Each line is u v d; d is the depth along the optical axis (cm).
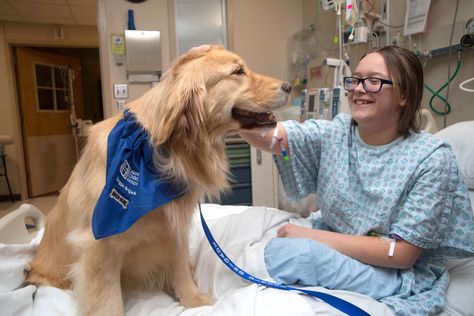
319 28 320
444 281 103
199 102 99
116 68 313
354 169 118
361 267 100
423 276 106
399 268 102
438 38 202
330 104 220
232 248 122
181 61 102
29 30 493
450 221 104
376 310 86
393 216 106
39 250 121
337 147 123
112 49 309
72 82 568
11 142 470
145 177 92
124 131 96
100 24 304
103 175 94
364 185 113
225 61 107
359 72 110
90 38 516
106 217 85
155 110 95
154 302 106
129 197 88
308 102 245
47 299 101
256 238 127
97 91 685
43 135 532
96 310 92
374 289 98
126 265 107
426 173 99
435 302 93
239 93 109
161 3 315
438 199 97
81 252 96
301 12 356
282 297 83
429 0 201
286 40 356
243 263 110
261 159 266
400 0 225
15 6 420
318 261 98
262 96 112
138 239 96
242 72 112
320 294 87
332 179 122
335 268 98
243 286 105
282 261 101
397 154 108
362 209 115
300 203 223
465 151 147
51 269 114
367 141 117
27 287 102
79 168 107
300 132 129
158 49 312
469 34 181
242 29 339
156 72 316
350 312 82
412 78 104
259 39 346
